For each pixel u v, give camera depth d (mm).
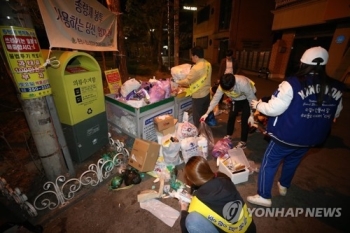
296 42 10180
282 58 10914
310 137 1682
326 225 1972
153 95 3127
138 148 2529
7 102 5109
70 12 2477
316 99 1542
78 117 2590
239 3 14750
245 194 2383
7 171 2629
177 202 2219
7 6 1636
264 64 12062
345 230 1922
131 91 3121
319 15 8062
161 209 2111
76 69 2619
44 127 2127
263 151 3355
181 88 3816
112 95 3473
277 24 11141
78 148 2686
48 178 2400
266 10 15203
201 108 3465
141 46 22266
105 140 3172
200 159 1321
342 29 7438
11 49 1736
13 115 4359
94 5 2975
